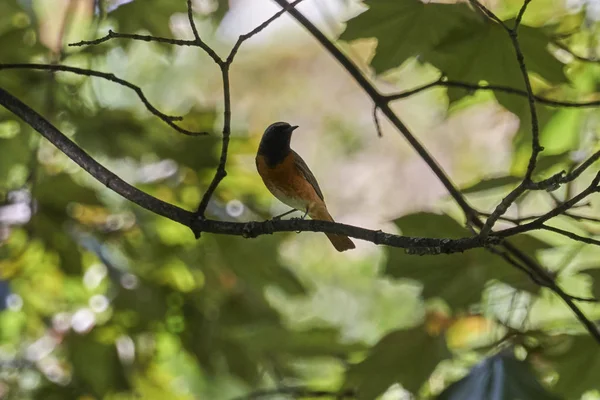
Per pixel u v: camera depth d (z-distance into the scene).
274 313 11.45
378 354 8.37
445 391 7.12
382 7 8.24
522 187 5.21
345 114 20.80
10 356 11.41
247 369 10.91
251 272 11.10
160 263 11.10
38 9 12.63
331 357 10.15
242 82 21.08
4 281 10.52
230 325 11.11
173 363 12.84
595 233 8.16
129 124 10.87
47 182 10.30
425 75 12.55
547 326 8.18
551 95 9.80
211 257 11.12
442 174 8.48
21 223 10.54
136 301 10.73
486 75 8.53
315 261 18.00
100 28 10.24
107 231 11.02
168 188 10.92
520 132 9.89
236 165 11.13
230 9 10.55
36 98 10.55
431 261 8.59
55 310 11.34
